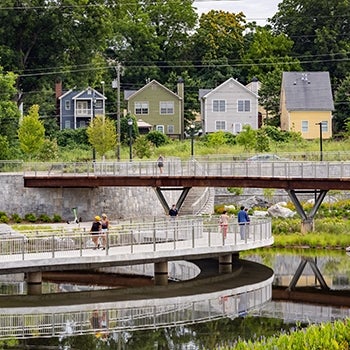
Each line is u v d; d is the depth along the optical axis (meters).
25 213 81.50
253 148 111.88
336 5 151.38
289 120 129.88
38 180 81.56
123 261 53.75
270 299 53.59
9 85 98.88
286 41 151.62
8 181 81.31
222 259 61.44
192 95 144.38
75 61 122.44
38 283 53.03
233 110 135.25
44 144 105.38
